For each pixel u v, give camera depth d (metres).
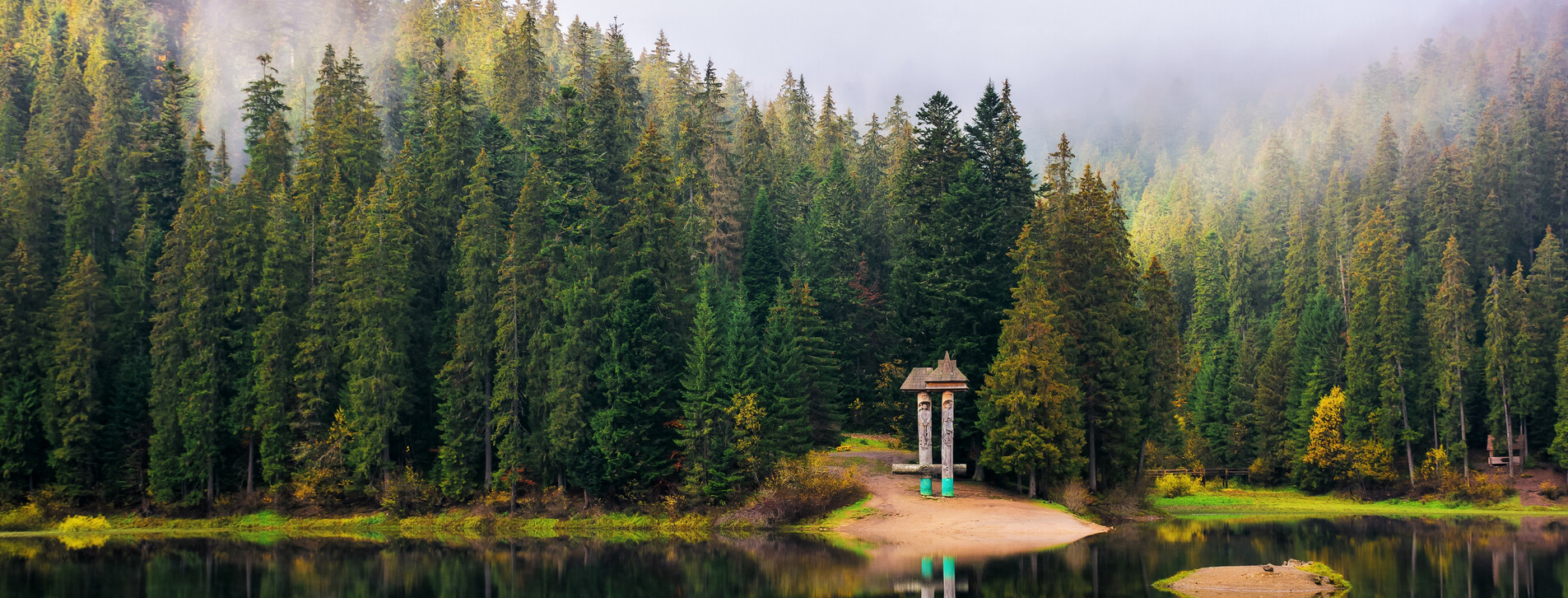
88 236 68.06
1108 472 56.62
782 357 56.22
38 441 60.47
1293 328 108.50
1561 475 76.00
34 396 59.66
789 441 54.28
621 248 58.25
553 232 59.50
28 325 60.81
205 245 60.41
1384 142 130.88
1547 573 33.81
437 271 64.25
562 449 54.50
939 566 34.72
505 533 52.25
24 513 57.06
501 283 57.09
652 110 126.00
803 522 50.31
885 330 76.00
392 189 62.81
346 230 59.91
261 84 82.81
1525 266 112.38
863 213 91.38
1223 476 90.56
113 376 62.03
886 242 90.69
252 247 61.44
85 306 60.44
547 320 56.00
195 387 58.62
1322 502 78.19
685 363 58.19
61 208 72.06
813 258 80.94
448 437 56.50
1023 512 47.91
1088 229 55.50
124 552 44.81
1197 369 104.31
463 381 57.25
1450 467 76.56
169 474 58.03
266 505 58.16
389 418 56.19
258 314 60.97
